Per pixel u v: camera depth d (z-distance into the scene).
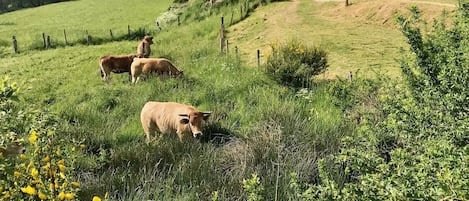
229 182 6.28
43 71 18.81
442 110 4.83
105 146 9.01
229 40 20.08
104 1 52.34
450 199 2.87
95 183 6.49
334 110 9.36
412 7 6.73
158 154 7.56
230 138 8.32
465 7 6.47
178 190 6.17
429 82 5.49
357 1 21.39
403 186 3.16
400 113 5.10
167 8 38.94
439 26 7.14
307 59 12.70
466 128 4.07
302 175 6.27
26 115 4.23
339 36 17.34
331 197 3.51
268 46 17.56
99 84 15.82
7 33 33.69
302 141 7.44
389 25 17.84
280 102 9.95
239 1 25.97
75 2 55.03
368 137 5.52
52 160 4.10
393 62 13.64
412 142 4.91
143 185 6.29
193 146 7.94
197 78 13.94
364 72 12.83
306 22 20.22
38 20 42.38
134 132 9.91
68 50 24.31
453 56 5.30
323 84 11.66
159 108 9.40
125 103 12.04
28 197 3.94
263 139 7.44
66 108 11.91
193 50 18.83
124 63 16.28
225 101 11.42
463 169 3.13
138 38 28.48
